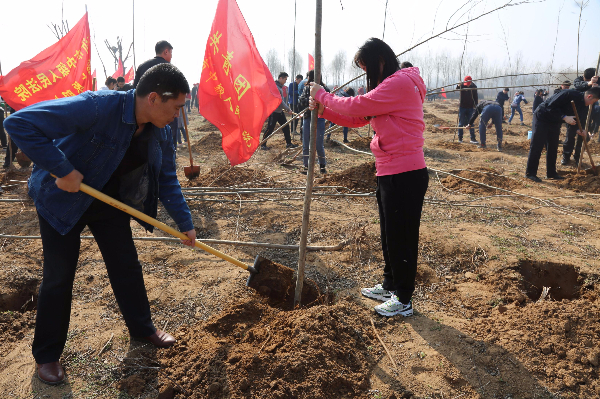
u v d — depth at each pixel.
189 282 3.39
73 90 5.82
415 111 2.64
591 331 2.65
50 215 2.09
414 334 2.77
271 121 10.60
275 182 6.71
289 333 2.54
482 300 3.27
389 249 2.88
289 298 3.37
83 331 2.75
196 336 2.65
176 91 1.96
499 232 4.55
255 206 5.42
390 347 2.65
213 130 15.30
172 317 2.93
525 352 2.52
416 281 3.57
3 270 3.45
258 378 2.21
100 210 2.25
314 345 2.40
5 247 4.04
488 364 2.45
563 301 3.02
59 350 2.36
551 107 7.01
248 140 4.80
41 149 1.81
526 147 10.75
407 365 2.48
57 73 5.70
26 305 3.26
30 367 2.41
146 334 2.57
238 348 2.42
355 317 2.93
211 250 2.79
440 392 2.28
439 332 2.78
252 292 3.24
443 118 20.66
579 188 6.60
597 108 11.30
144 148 2.20
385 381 2.35
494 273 3.65
